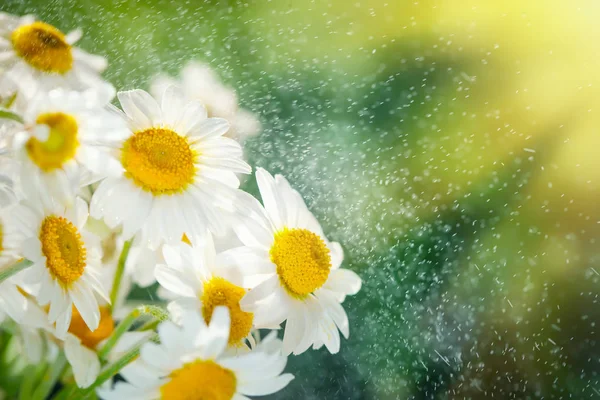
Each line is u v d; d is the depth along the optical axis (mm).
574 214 828
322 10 858
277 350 304
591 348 700
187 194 306
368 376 517
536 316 708
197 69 375
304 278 308
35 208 287
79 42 564
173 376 278
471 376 611
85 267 295
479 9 963
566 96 948
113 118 298
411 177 766
